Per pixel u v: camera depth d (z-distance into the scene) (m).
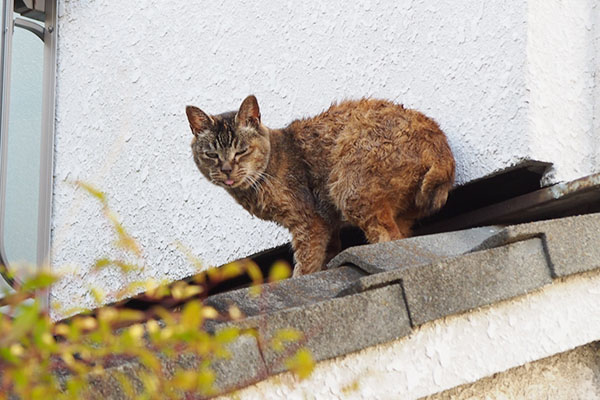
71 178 9.25
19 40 9.60
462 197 6.67
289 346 3.40
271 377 3.40
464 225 6.52
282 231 7.54
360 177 6.53
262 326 3.38
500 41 6.13
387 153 6.41
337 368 3.56
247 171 7.24
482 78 6.22
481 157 6.20
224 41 8.17
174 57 8.60
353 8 7.16
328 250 7.65
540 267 4.06
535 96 5.97
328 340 3.50
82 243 9.00
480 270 3.92
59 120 9.46
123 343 2.63
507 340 3.96
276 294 4.31
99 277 8.80
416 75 6.67
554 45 6.14
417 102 6.67
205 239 8.13
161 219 8.52
